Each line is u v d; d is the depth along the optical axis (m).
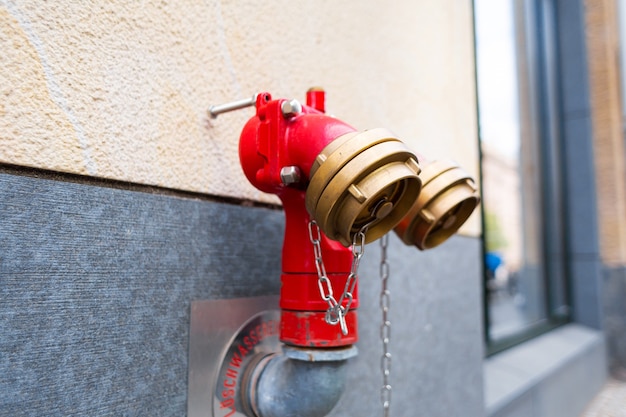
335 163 0.55
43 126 0.55
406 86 1.33
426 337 1.31
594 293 3.46
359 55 1.15
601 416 2.72
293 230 0.69
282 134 0.63
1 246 0.51
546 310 3.30
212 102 0.77
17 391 0.52
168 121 0.70
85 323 0.58
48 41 0.57
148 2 0.68
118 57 0.64
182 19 0.73
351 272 0.63
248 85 0.84
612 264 3.64
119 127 0.63
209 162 0.75
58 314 0.55
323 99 0.72
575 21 3.63
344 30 1.10
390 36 1.28
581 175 3.57
